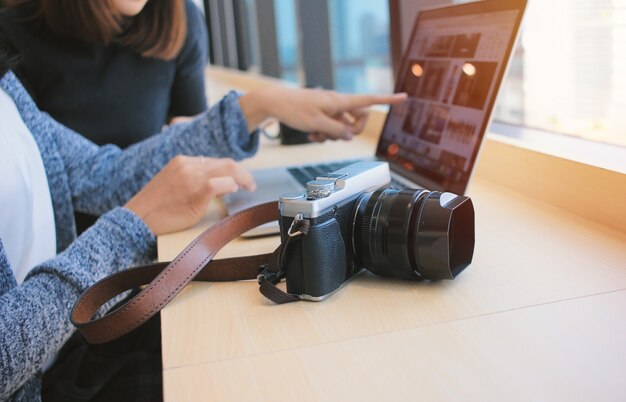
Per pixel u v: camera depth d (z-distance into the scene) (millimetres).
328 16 2676
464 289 574
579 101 997
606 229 705
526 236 699
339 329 519
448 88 937
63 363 861
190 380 459
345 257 597
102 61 1353
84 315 621
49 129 1057
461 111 876
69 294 650
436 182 887
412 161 992
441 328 504
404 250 573
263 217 736
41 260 918
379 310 547
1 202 841
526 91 1173
